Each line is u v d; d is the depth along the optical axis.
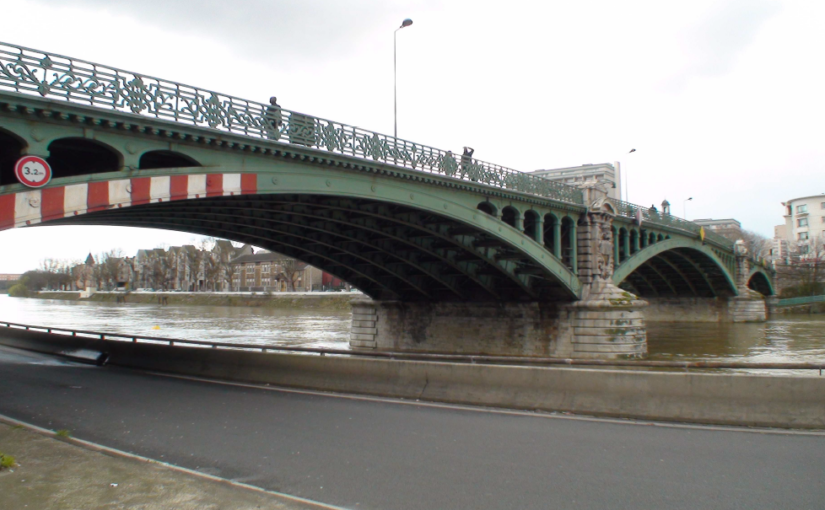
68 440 8.63
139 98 14.16
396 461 8.29
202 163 15.84
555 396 11.80
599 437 9.62
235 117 16.47
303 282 135.88
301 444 9.22
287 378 15.30
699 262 59.22
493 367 12.56
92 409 12.12
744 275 67.50
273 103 18.83
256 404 12.62
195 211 21.91
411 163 22.53
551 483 7.35
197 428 10.36
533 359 13.15
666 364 12.02
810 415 10.27
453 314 36.59
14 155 14.80
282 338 43.53
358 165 19.98
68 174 17.27
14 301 158.00
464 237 27.66
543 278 32.50
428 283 36.62
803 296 91.12
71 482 6.67
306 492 7.06
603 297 32.38
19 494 6.23
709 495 6.93
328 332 48.59
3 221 11.70
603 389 11.45
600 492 7.03
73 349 23.41
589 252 33.31
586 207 33.16
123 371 18.78
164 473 7.12
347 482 7.41
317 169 18.94
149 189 14.41
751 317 64.50
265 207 21.56
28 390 14.66
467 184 24.70
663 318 69.75
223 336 44.56
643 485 7.27
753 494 6.97
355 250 30.39
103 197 13.42
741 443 9.23
